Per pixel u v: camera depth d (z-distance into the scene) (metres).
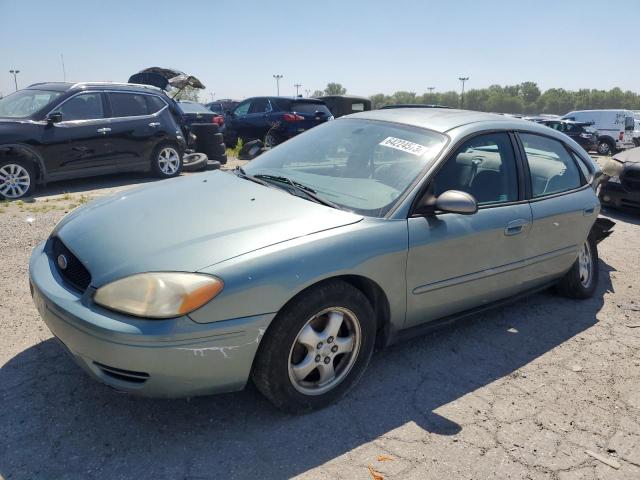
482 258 3.28
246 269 2.30
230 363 2.31
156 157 9.30
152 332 2.14
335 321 2.63
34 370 2.88
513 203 3.49
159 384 2.22
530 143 3.78
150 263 2.31
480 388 3.02
